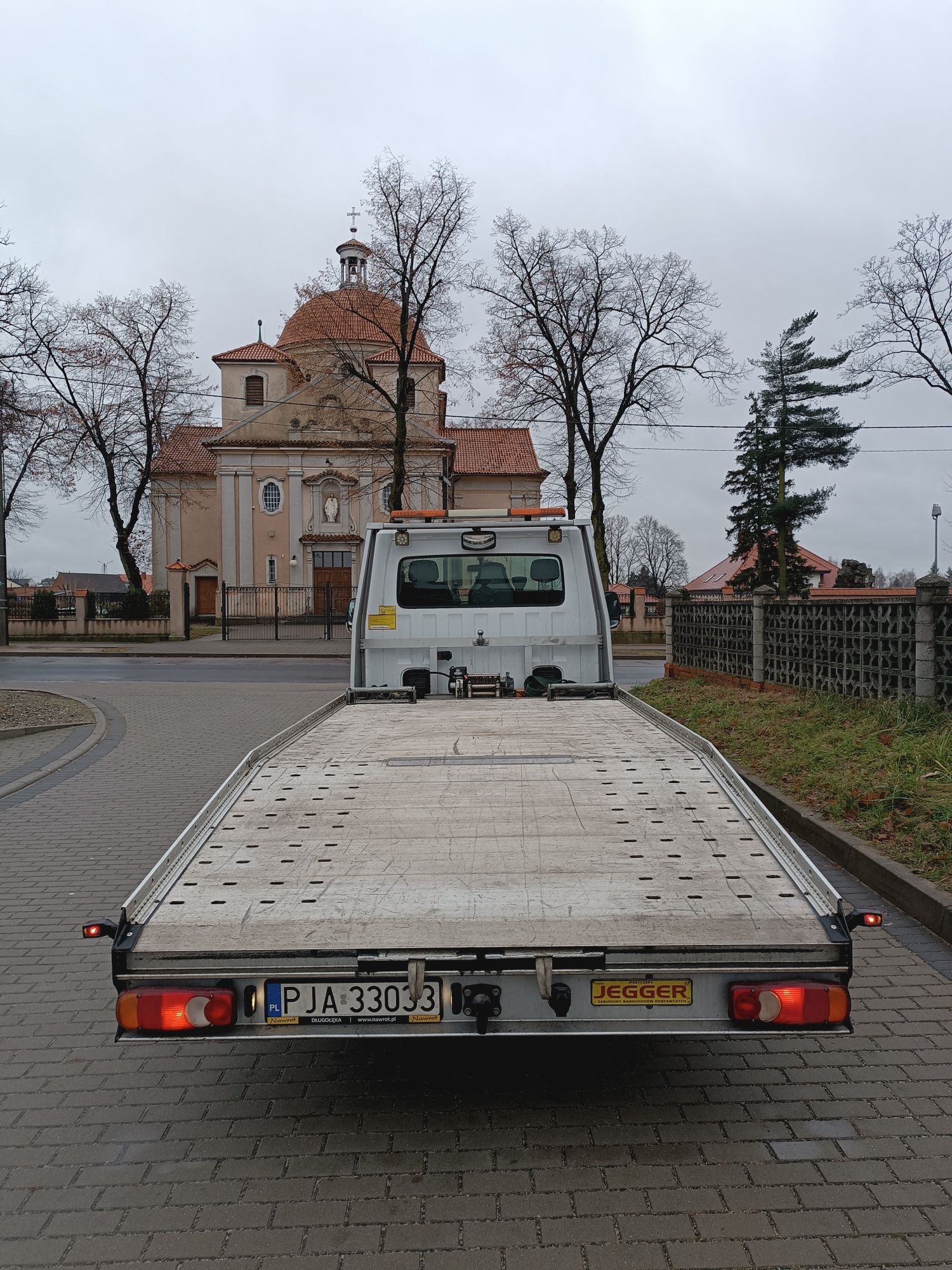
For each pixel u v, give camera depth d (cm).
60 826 728
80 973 453
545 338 3198
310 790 361
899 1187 275
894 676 854
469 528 649
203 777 912
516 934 264
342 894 283
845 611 952
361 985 264
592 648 639
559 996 261
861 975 428
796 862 296
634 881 289
